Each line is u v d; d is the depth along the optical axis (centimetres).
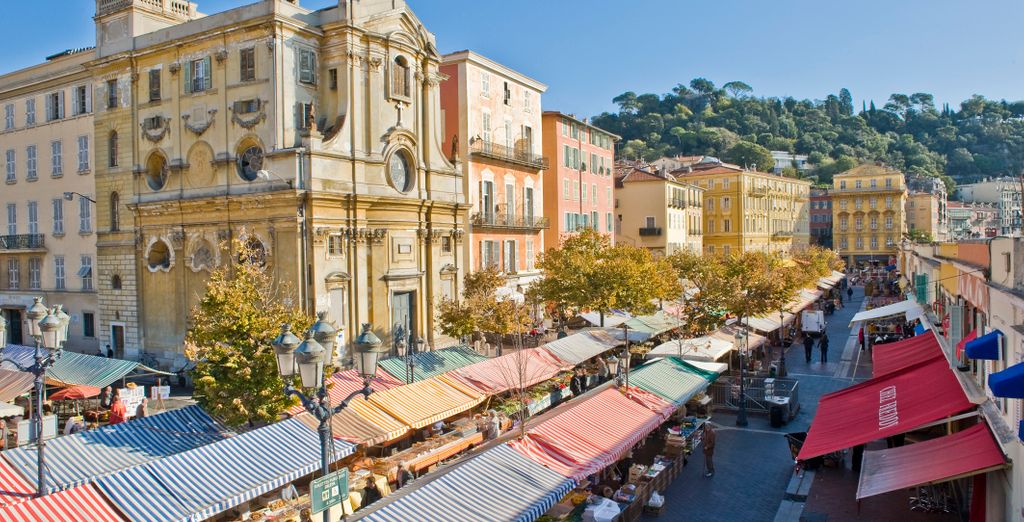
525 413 3002
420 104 4316
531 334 4891
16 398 3122
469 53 5134
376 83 3966
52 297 4816
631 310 4672
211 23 3859
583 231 5516
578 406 2356
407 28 4206
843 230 13175
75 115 4600
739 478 2452
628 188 8794
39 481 1666
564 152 6625
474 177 5216
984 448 1622
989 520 1650
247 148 3794
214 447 1927
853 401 2294
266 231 3653
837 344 5250
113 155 4394
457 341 4512
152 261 4194
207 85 3888
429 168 4344
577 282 4528
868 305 6544
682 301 5097
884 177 12875
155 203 4044
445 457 2445
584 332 4084
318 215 3603
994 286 1627
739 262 5238
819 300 7475
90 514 1532
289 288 3556
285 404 2286
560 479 1827
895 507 2108
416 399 2662
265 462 1945
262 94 3662
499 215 5444
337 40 3825
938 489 2095
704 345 3578
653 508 2134
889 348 3089
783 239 12562
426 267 4359
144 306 4250
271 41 3616
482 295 4075
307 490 2291
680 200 9188
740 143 16500
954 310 2094
